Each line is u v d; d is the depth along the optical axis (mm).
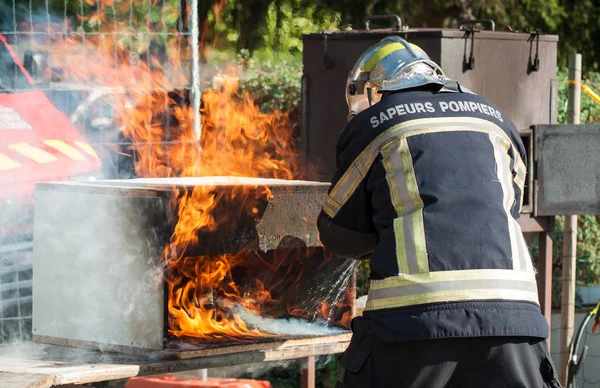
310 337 3949
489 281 3246
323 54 5934
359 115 3531
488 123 3525
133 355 3633
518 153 3605
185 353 3578
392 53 3709
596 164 5621
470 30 5469
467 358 3229
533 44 5738
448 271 3240
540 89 5801
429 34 5418
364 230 3523
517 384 3232
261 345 3799
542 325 3283
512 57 5660
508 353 3232
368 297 3389
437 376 3209
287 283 4234
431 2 11250
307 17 9469
